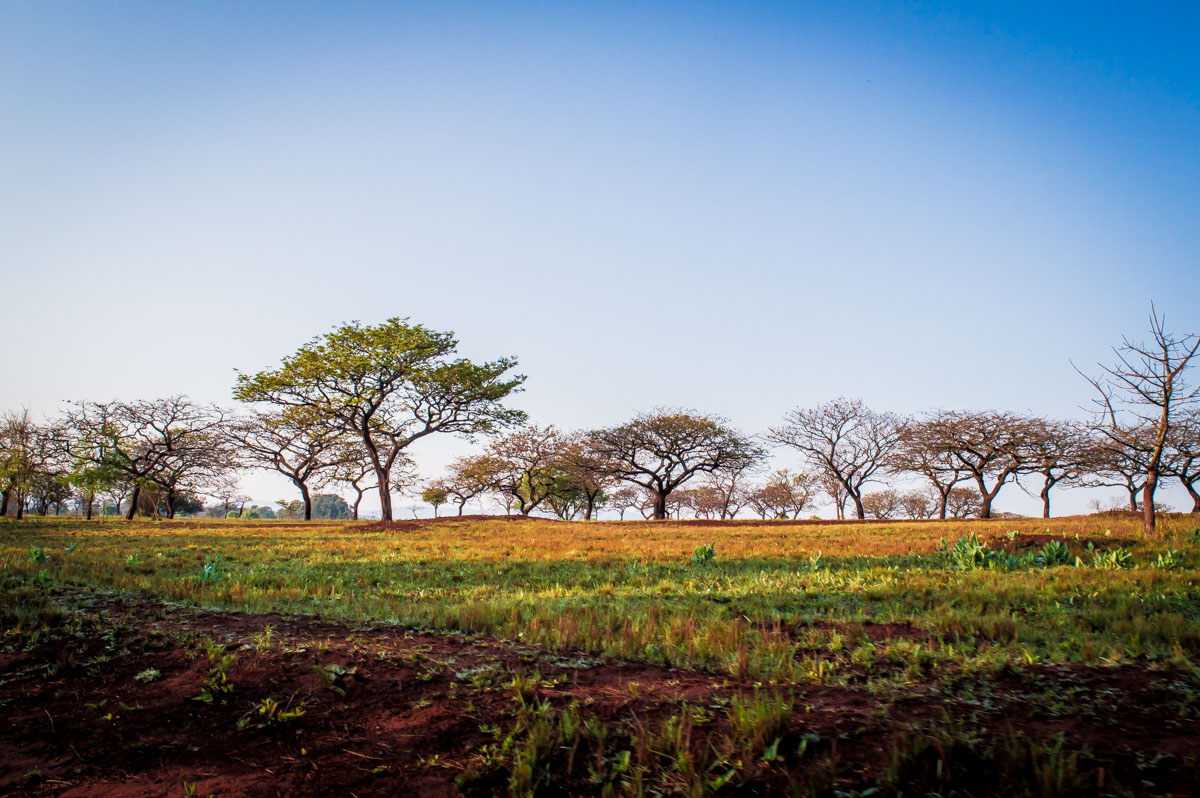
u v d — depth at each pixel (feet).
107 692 17.34
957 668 18.80
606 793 12.42
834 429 156.15
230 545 65.26
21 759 14.02
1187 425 83.25
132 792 12.91
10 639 20.65
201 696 16.83
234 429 151.33
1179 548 45.68
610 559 52.29
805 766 13.19
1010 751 12.96
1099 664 19.06
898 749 13.44
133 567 42.52
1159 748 13.38
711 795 12.48
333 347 109.60
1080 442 120.88
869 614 28.30
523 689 17.06
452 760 14.05
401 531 88.48
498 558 53.88
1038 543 51.96
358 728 15.52
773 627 25.67
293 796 12.78
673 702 16.53
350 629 23.91
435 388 115.85
